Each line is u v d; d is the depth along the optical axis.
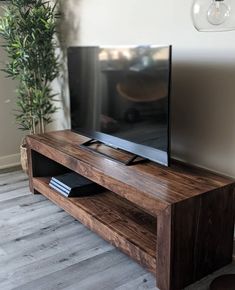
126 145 2.35
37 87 3.34
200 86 2.19
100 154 2.43
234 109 2.03
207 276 1.95
